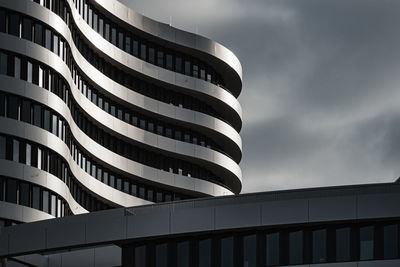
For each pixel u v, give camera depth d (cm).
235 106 15175
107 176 13262
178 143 14250
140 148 13900
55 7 11394
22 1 11075
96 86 12938
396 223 7581
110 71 13488
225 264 7875
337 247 7669
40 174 10981
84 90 12650
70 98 11831
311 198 7731
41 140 11031
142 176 13675
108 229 8144
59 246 8275
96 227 8194
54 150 11175
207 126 14588
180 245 8006
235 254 7875
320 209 7694
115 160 13212
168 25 14262
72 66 12062
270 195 7938
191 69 14675
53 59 11238
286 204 7769
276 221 7762
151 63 14150
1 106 10844
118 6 13425
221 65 14962
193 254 7962
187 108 14612
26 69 11025
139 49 14012
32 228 8425
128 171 13450
